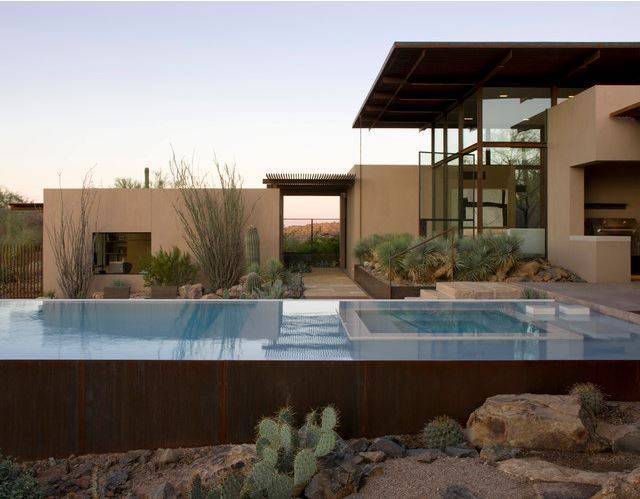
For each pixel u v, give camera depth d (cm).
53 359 483
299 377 477
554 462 389
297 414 477
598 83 1442
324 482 349
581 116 1245
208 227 1619
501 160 1449
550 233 1398
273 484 311
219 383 475
